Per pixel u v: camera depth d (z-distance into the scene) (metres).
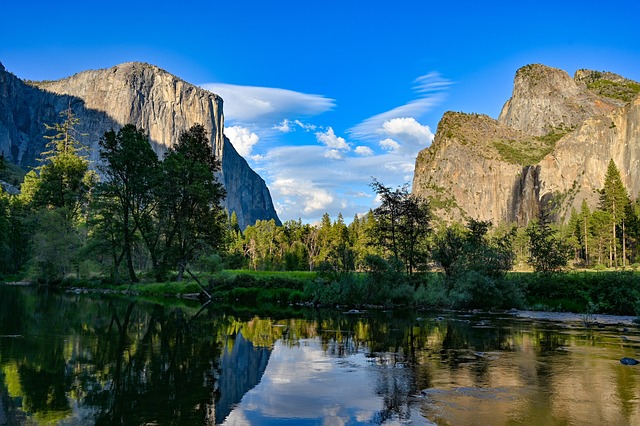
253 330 24.61
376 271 41.94
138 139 58.59
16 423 9.54
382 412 10.70
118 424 9.62
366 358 17.17
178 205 58.09
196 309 36.44
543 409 10.97
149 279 57.31
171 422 9.84
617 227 127.62
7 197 98.25
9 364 15.07
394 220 46.09
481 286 38.25
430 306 39.34
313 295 41.94
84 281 60.06
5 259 89.88
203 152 60.28
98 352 17.47
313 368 15.45
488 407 11.12
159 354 17.42
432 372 14.84
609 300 35.50
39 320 26.70
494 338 22.11
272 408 10.95
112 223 59.81
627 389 12.74
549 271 41.78
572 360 16.73
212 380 13.62
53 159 78.06
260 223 172.88
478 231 44.34
